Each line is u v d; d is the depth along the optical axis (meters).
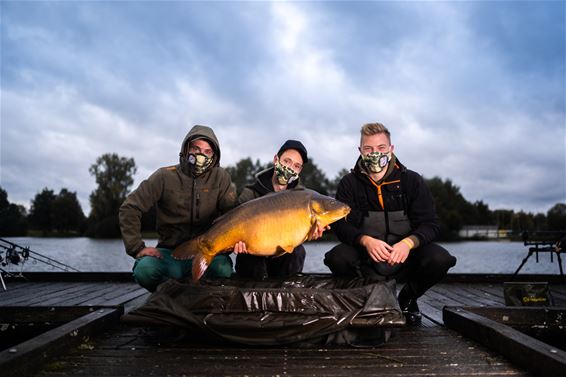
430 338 3.47
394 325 3.19
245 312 3.17
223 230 3.46
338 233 4.17
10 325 4.10
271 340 3.14
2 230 36.09
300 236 3.55
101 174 56.22
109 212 55.12
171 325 3.17
